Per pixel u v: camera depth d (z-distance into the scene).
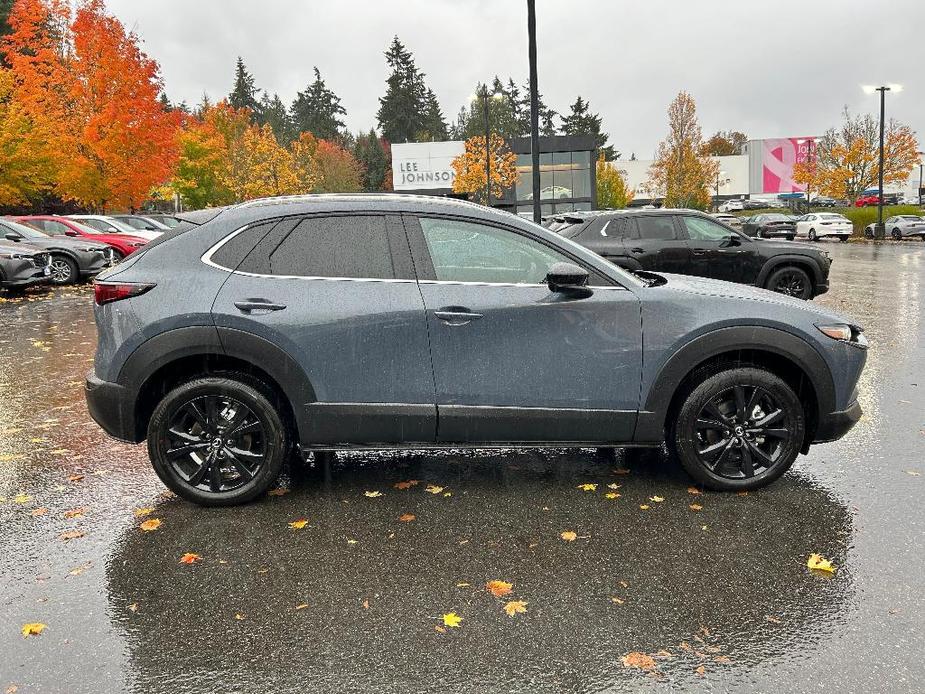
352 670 2.55
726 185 94.12
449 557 3.38
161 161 25.70
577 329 3.90
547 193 49.12
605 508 3.92
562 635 2.74
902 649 2.61
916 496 4.01
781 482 4.25
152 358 3.80
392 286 3.88
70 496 4.21
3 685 2.48
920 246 30.73
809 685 2.42
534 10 13.18
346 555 3.42
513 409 3.91
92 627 2.84
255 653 2.66
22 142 24.22
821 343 3.97
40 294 15.04
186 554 3.45
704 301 3.98
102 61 23.62
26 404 6.30
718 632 2.74
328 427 3.90
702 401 3.98
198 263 3.89
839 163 44.88
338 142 101.94
